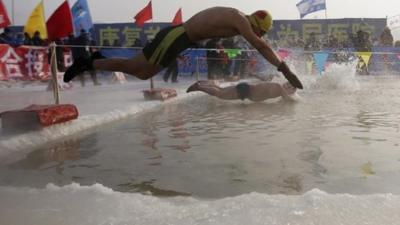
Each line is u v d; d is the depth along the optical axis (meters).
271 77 11.59
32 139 4.45
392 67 17.67
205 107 7.51
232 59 14.65
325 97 8.59
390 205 2.10
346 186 2.78
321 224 1.92
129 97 8.76
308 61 15.57
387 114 6.07
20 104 7.45
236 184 2.92
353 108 6.79
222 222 1.98
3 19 8.88
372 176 3.00
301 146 4.03
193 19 3.75
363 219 1.95
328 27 19.86
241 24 3.55
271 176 3.08
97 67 3.89
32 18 10.88
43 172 3.38
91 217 2.16
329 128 4.96
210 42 14.39
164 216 2.11
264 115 6.23
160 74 16.58
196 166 3.43
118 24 18.83
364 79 14.45
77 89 11.08
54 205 2.38
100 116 5.86
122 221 2.06
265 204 2.18
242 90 7.95
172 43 3.73
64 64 9.94
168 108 7.46
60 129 4.91
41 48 6.76
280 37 19.84
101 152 4.04
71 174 3.30
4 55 6.16
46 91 10.42
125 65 3.86
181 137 4.69
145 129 5.27
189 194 2.73
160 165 3.50
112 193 2.54
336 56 16.98
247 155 3.74
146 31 18.92
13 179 3.18
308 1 19.73
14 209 2.33
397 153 3.68
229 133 4.84
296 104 7.49
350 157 3.56
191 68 16.59
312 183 2.87
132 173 3.28
